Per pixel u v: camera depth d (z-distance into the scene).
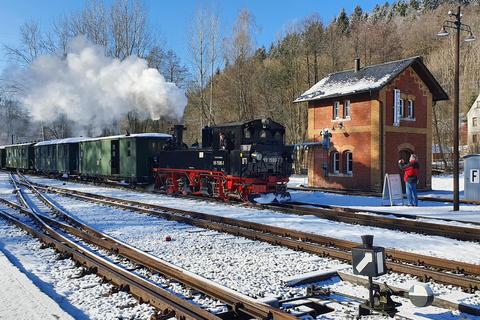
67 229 10.72
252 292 6.02
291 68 52.62
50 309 5.10
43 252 8.54
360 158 23.31
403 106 23.78
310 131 26.38
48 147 35.06
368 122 22.89
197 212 13.31
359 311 5.07
